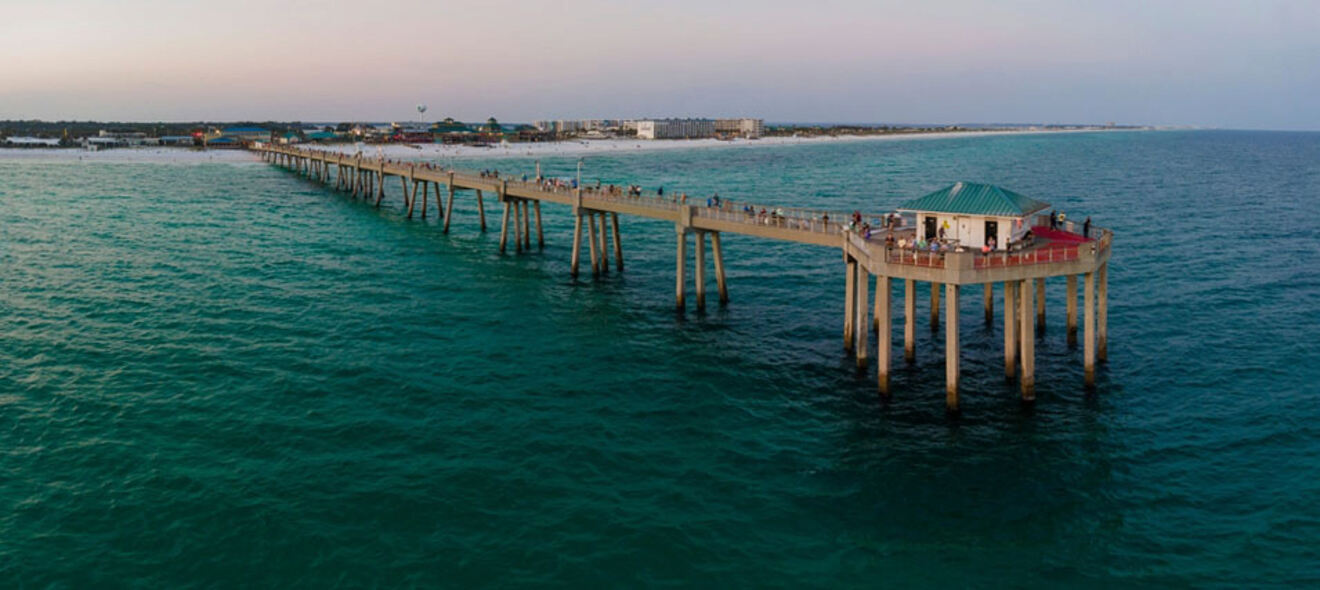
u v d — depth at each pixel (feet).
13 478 99.91
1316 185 485.56
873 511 94.32
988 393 129.49
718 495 97.96
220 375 136.36
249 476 101.19
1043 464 105.91
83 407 121.90
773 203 405.80
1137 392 130.52
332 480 100.32
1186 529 90.68
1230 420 119.65
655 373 140.87
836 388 133.28
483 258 246.27
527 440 112.57
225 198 404.36
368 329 165.07
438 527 90.17
